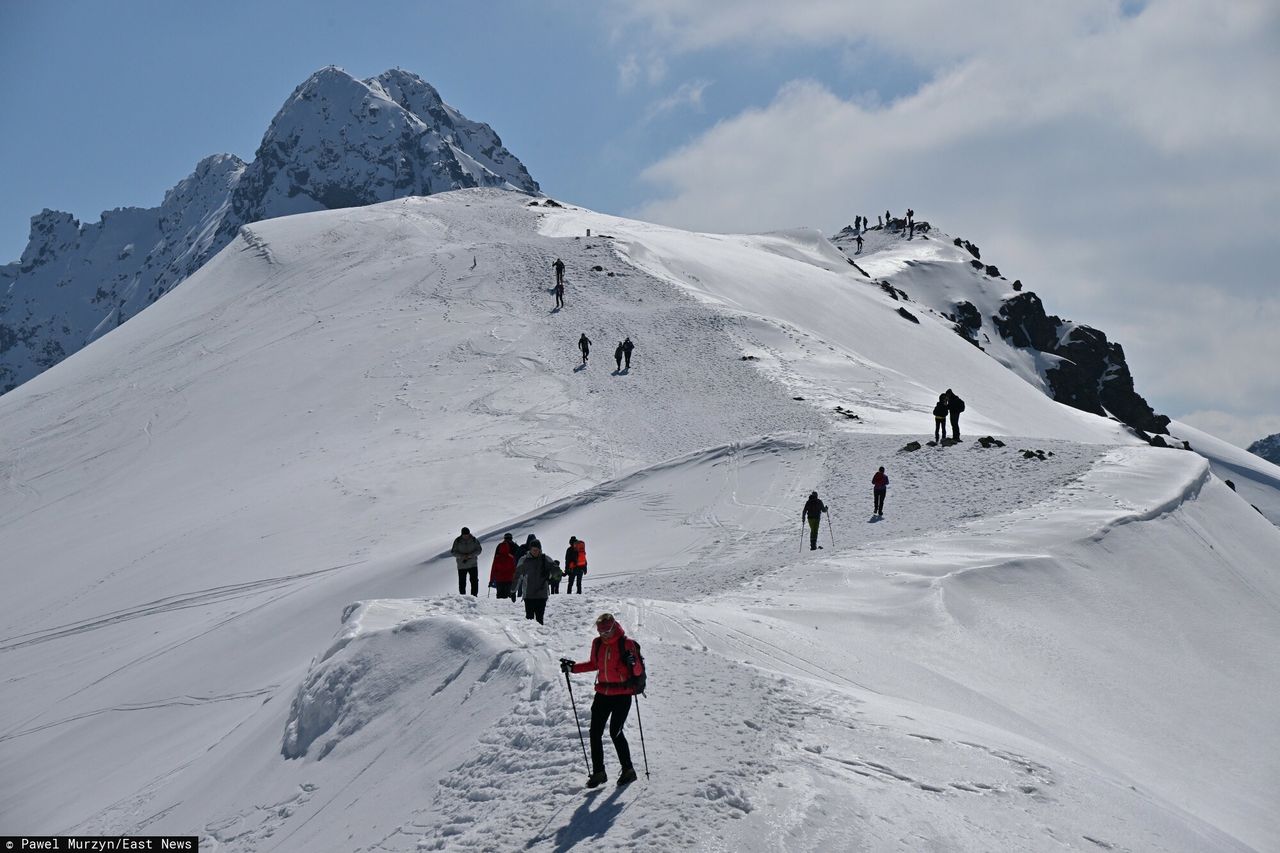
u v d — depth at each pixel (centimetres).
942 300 17312
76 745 2350
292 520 3800
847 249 19500
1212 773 1516
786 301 8162
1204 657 1958
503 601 1698
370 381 5353
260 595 3150
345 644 1530
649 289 6662
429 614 1595
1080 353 17888
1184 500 2692
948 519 2664
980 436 3666
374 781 1172
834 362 5466
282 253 8219
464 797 982
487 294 6631
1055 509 2558
